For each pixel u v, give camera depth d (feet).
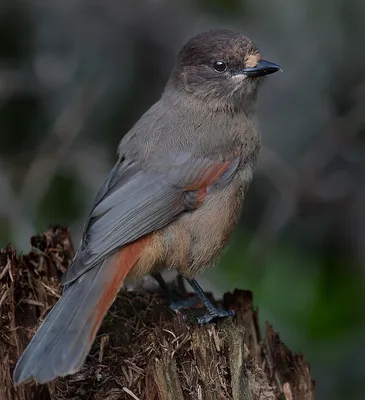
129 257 30.66
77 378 28.12
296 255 44.83
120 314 30.81
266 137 45.24
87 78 45.85
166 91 35.42
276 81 45.19
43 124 45.98
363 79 45.03
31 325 29.53
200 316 31.73
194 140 33.09
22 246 42.57
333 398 41.45
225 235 33.24
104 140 46.19
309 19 44.98
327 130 45.11
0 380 27.81
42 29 45.85
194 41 34.91
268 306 42.98
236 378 27.89
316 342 42.39
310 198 44.96
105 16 46.03
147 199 31.65
